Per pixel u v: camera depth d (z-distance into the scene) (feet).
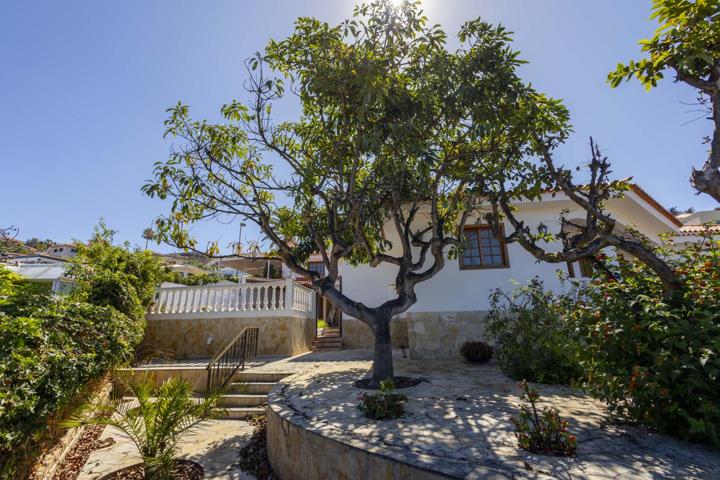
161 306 43.75
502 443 11.55
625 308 13.53
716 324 11.47
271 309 41.83
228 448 19.07
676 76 14.62
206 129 23.86
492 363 30.01
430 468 9.36
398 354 38.93
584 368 15.67
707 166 13.88
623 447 11.08
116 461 17.83
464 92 19.33
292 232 29.58
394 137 19.65
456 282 34.94
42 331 15.93
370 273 48.03
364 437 12.29
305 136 26.63
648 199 36.04
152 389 16.47
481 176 24.59
